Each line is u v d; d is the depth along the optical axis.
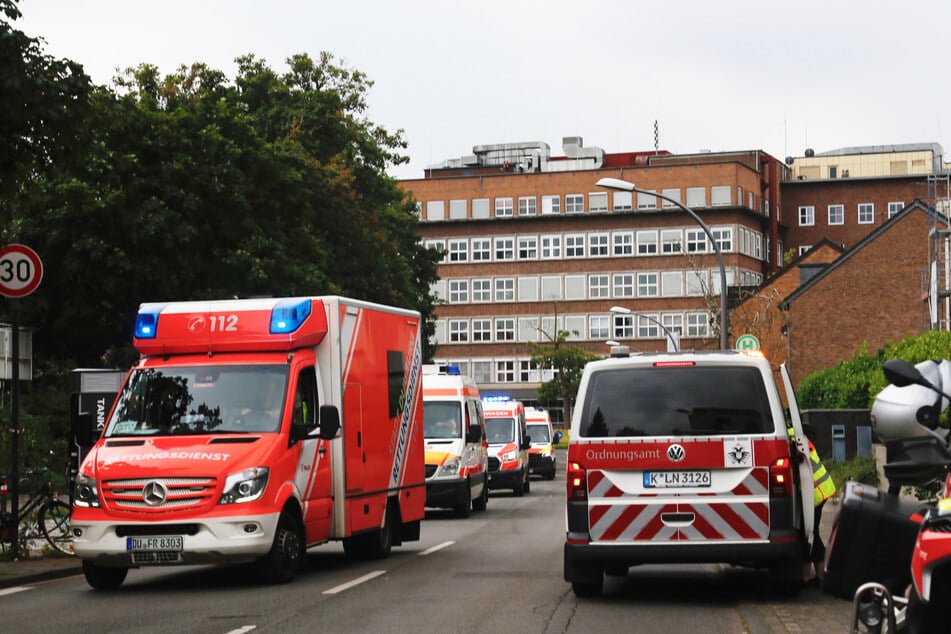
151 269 39.69
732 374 12.78
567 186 113.75
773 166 119.75
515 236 114.31
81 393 20.17
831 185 124.81
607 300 111.81
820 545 14.38
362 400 17.44
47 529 18.75
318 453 15.99
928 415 5.81
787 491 12.59
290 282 41.84
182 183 40.22
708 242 109.88
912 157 132.25
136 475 14.53
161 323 16.14
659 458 12.70
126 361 32.44
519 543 20.89
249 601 13.42
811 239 125.00
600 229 112.25
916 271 72.19
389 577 15.70
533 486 47.22
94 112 16.47
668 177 111.25
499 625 11.34
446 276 115.56
